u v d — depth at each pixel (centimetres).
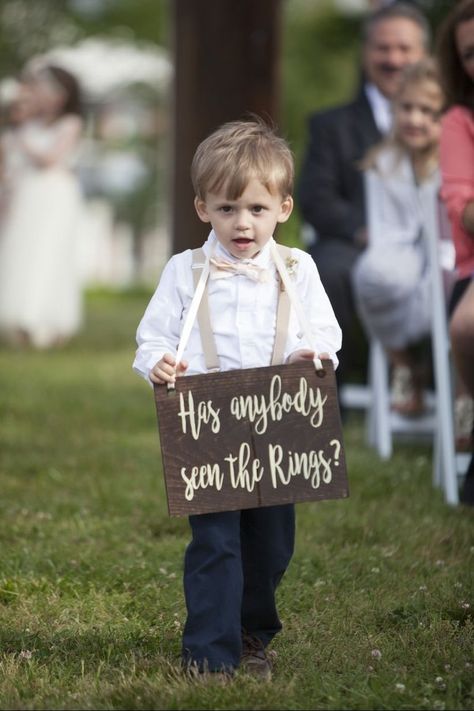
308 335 411
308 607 493
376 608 486
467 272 638
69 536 600
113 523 625
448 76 653
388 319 801
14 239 1562
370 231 815
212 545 405
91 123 4175
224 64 1176
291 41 3391
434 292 714
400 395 867
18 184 1563
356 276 798
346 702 387
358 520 624
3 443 838
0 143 1576
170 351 416
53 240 1567
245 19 1170
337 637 452
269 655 432
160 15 3131
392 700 387
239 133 413
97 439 864
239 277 415
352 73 3416
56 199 1567
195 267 419
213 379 405
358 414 1026
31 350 1486
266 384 406
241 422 405
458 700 388
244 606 425
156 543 589
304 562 546
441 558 564
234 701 382
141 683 397
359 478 732
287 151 414
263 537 421
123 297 3428
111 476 738
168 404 404
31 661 427
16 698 390
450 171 641
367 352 1145
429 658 425
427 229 722
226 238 410
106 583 524
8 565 546
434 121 794
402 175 804
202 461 404
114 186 4909
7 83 1981
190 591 404
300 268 424
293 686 398
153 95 3997
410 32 895
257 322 414
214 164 404
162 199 4412
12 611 488
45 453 807
